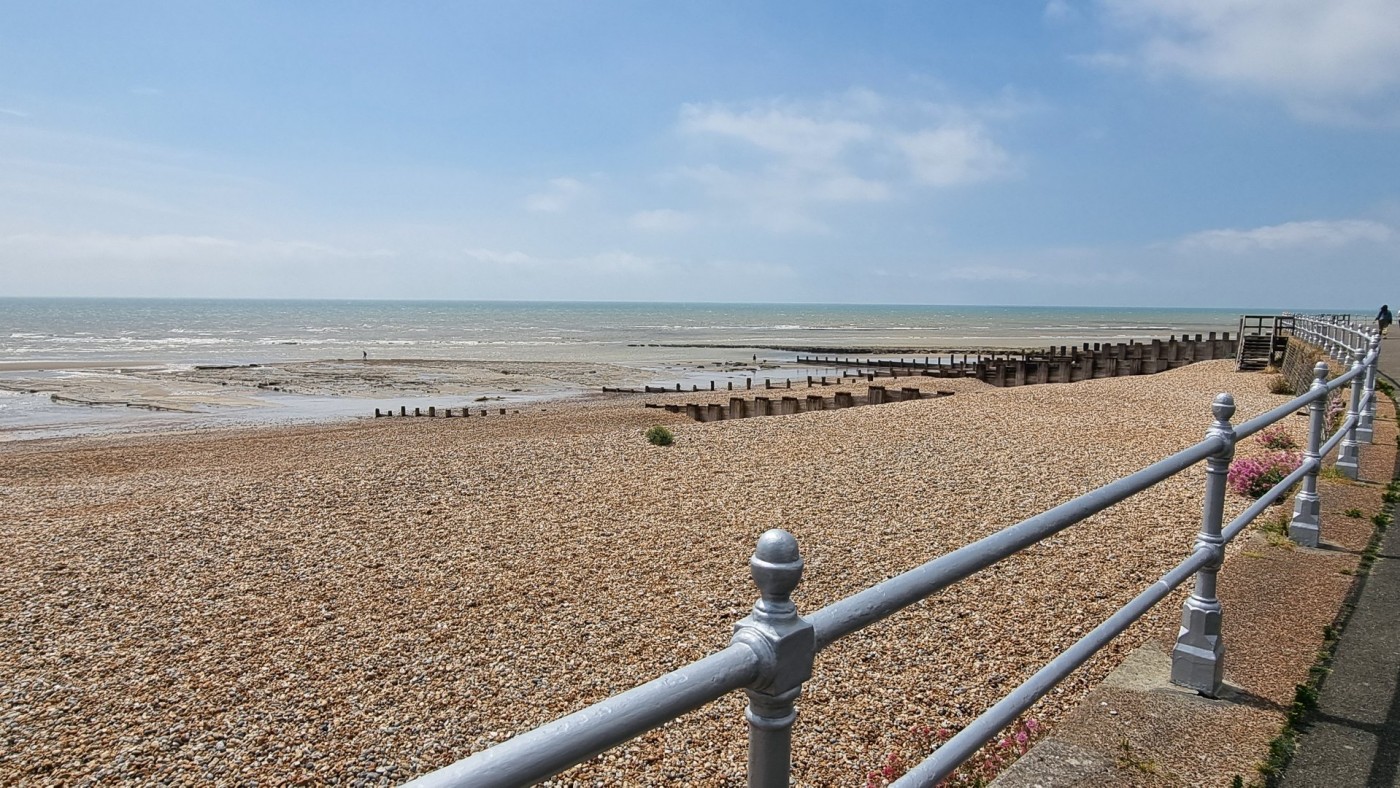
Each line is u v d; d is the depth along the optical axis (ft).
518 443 42.98
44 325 321.93
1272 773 8.73
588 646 18.60
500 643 18.80
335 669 17.66
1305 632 12.35
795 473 35.60
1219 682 10.58
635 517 28.78
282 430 74.02
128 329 297.53
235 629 19.71
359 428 74.28
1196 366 95.09
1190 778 8.66
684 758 13.98
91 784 13.74
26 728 15.44
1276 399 60.03
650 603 20.97
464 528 27.66
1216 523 10.34
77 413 88.02
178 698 16.51
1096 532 25.31
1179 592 20.29
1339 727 9.65
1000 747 12.50
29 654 18.42
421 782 2.91
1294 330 87.20
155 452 58.90
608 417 78.74
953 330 328.29
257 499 31.58
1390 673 10.99
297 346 213.25
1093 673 16.26
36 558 24.86
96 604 21.30
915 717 15.07
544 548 25.44
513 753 3.16
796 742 14.26
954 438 43.78
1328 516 18.47
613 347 213.66
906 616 19.29
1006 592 20.61
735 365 156.46
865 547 25.13
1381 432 28.30
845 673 16.70
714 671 3.95
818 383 103.14
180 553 25.32
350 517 29.12
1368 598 13.67
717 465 37.40
